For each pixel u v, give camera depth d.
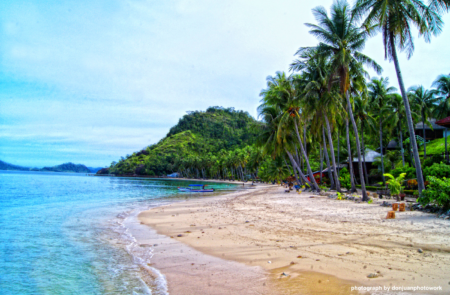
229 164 120.81
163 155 199.75
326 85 28.72
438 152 42.22
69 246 11.08
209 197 36.50
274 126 39.62
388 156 43.75
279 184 70.88
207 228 13.83
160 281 7.18
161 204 27.89
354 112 36.22
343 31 24.22
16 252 10.26
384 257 7.86
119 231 14.02
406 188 27.39
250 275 7.17
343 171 44.41
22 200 33.28
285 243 9.98
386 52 19.19
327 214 16.19
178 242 11.20
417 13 17.45
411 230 10.93
